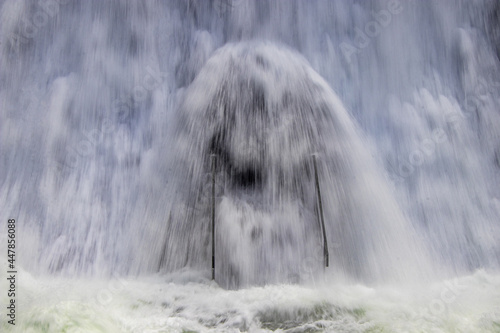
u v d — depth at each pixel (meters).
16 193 11.59
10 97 12.54
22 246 10.94
